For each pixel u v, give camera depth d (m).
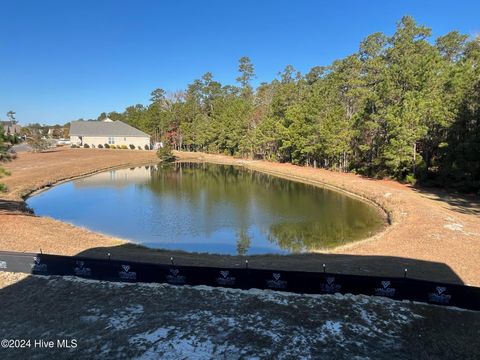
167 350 8.17
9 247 15.10
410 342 8.54
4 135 17.70
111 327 9.13
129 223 22.75
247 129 72.19
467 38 50.38
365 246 16.34
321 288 10.87
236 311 9.92
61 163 51.47
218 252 17.55
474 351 8.20
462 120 28.38
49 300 10.52
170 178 45.47
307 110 50.12
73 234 18.44
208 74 112.31
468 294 9.91
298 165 56.81
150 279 11.69
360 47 53.97
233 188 37.44
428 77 34.72
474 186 28.08
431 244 15.68
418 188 32.03
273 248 18.27
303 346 8.38
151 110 110.31
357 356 8.02
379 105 37.66
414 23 47.56
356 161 45.41
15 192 30.02
